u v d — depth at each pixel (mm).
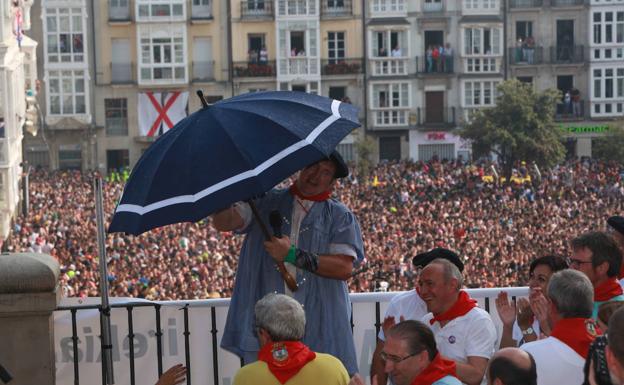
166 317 12930
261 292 10680
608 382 8156
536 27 100375
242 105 9961
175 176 9648
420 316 11984
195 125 9867
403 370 9086
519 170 81625
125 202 9805
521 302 12070
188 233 53031
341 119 9953
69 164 98312
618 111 100375
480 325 10945
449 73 99875
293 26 98938
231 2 98562
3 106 63688
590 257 11180
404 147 100938
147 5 97562
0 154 62375
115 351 12898
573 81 101125
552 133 86562
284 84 99625
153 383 12930
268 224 10656
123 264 43969
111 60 97875
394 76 100188
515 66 100250
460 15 99750
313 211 10570
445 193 71938
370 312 13133
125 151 98688
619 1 99375
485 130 86750
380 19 99562
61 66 97000
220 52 99312
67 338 12812
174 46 98438
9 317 11516
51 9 96625
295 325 9367
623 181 79188
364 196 69312
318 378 9383
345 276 10445
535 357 9883
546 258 11789
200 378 13000
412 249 47000
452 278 10945
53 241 53156
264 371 9367
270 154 9555
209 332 12977
